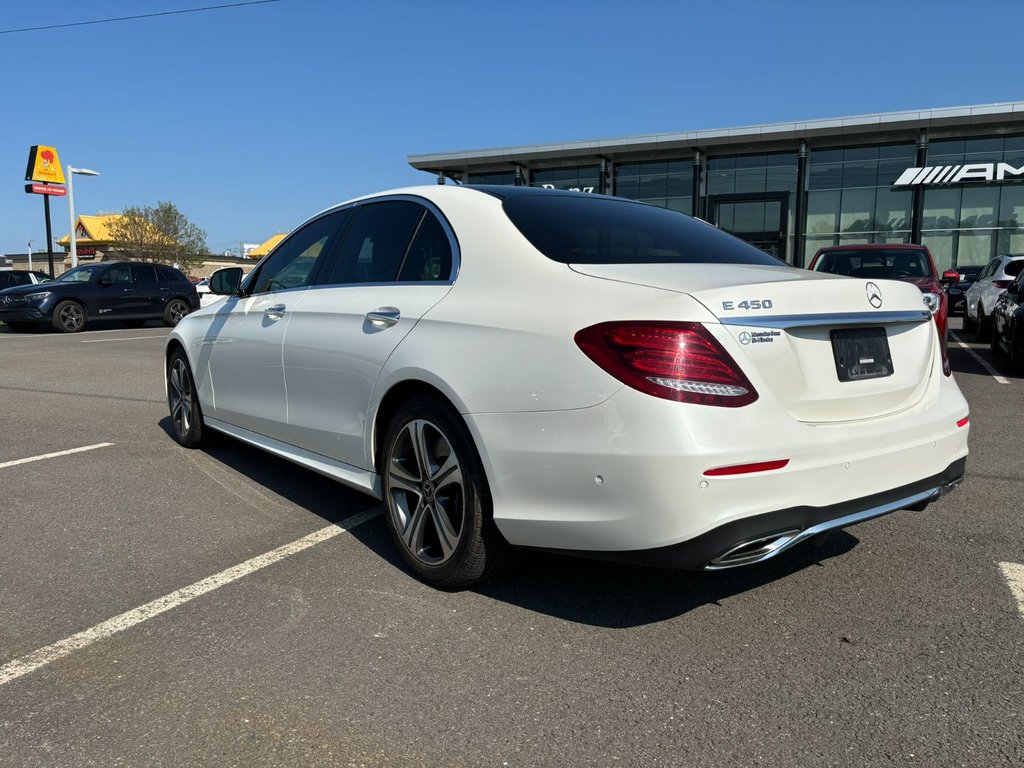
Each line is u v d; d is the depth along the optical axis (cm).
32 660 264
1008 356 988
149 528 396
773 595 313
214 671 257
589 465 251
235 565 346
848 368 279
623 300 257
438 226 341
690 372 241
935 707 234
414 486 324
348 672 256
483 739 220
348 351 353
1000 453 543
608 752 214
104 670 258
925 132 2975
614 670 256
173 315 1998
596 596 312
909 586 321
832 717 230
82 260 7056
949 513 413
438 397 308
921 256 988
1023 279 999
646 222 352
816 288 273
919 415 298
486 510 292
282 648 272
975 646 271
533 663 261
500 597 312
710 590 318
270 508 427
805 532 259
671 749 215
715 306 250
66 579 332
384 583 326
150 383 909
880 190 3138
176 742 219
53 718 231
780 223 3269
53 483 478
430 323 312
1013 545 365
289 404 410
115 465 520
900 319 299
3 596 316
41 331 1856
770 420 250
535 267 292
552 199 348
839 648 270
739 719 229
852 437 267
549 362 262
